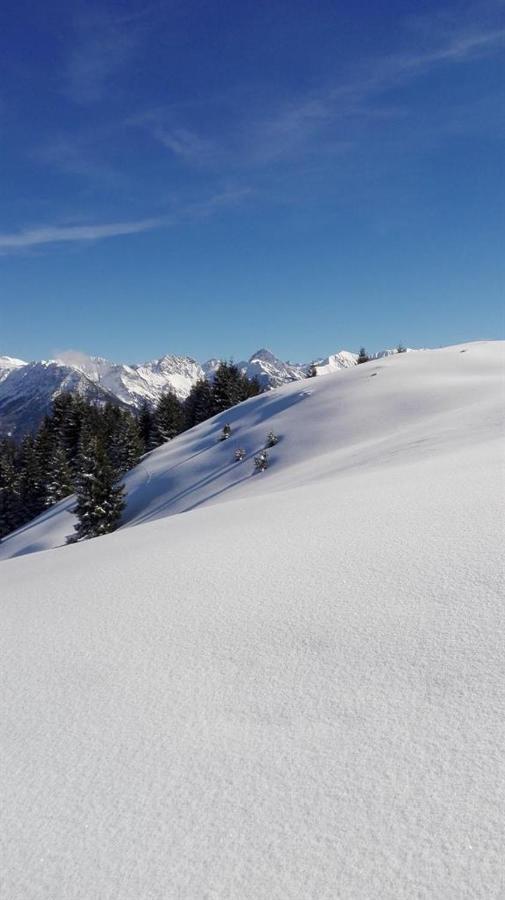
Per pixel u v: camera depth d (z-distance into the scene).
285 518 7.82
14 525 62.16
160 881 1.93
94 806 2.38
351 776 2.28
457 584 3.97
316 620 3.85
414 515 6.19
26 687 3.67
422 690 2.79
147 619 4.54
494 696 2.63
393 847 1.91
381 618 3.68
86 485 37.78
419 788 2.15
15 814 2.40
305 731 2.64
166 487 39.38
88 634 4.47
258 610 4.25
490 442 11.84
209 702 3.06
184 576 5.60
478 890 1.70
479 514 5.64
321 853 1.93
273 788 2.29
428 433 18.16
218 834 2.10
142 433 78.00
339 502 8.09
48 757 2.80
